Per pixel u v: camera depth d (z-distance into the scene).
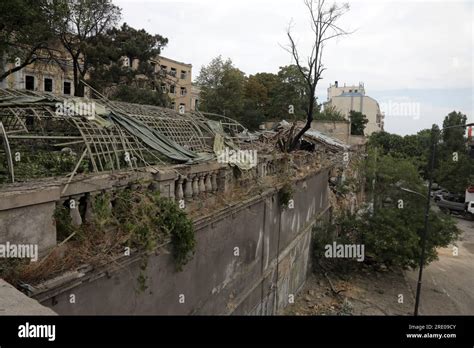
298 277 14.53
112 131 7.20
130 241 4.83
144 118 9.20
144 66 27.28
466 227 32.28
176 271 6.00
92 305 4.32
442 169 38.00
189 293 6.51
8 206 3.54
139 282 5.05
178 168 6.54
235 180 8.87
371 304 14.83
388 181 19.64
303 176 14.04
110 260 4.42
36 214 3.85
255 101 43.91
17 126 7.09
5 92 7.81
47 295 3.70
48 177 5.15
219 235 7.60
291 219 13.22
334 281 16.61
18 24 14.07
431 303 16.23
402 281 18.19
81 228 4.54
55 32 17.08
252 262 9.57
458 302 16.77
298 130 20.70
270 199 10.65
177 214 5.71
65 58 25.58
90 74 24.44
